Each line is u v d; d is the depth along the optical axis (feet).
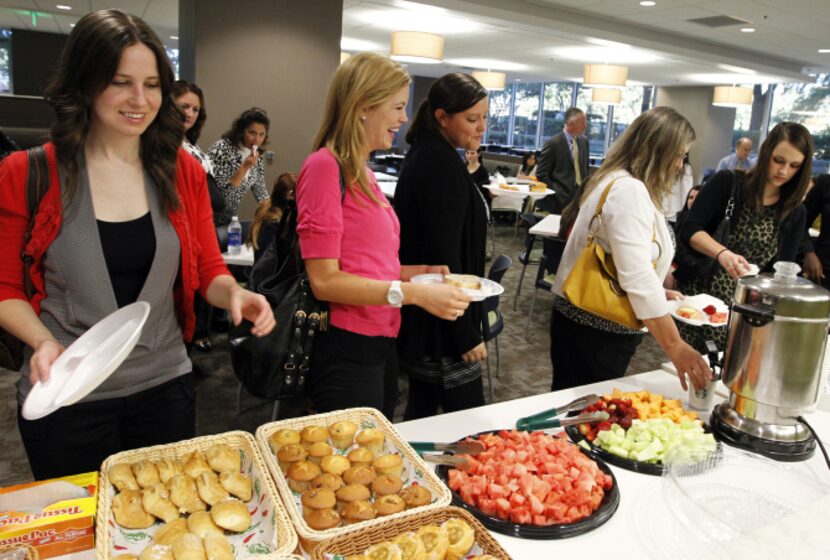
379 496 3.67
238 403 10.07
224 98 18.57
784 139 7.38
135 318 3.46
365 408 4.53
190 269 4.48
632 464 4.34
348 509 3.50
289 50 19.07
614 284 5.83
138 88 3.79
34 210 3.87
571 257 6.46
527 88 53.26
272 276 5.57
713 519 3.55
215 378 11.35
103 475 3.61
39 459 4.19
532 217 17.40
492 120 57.67
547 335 15.19
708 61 29.76
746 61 30.73
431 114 6.02
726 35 26.53
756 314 4.49
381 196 5.20
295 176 10.41
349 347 5.12
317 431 4.13
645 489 4.13
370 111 4.82
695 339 7.84
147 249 4.23
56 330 4.09
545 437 4.42
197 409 10.16
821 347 4.52
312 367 5.26
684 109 43.27
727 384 4.90
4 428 9.37
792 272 4.72
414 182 5.85
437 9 21.80
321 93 19.83
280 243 5.63
